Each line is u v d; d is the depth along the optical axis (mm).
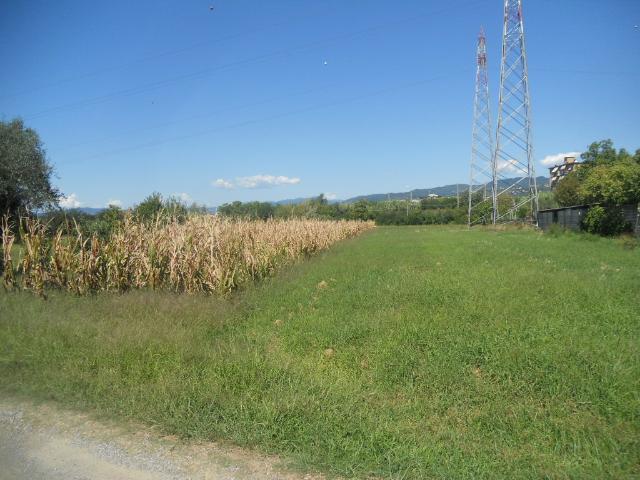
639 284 10484
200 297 10039
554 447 4152
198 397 4918
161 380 5359
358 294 10438
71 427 4535
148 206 15758
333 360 6434
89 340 6691
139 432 4414
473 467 3787
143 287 11062
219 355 6230
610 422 4496
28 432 4457
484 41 55844
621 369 5457
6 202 21688
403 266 15758
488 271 13234
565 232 30984
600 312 8055
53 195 24422
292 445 4094
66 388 5242
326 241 26109
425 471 3729
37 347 6387
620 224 28125
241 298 10219
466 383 5406
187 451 4070
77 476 3729
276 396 4945
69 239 11039
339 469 3734
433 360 6027
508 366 5672
